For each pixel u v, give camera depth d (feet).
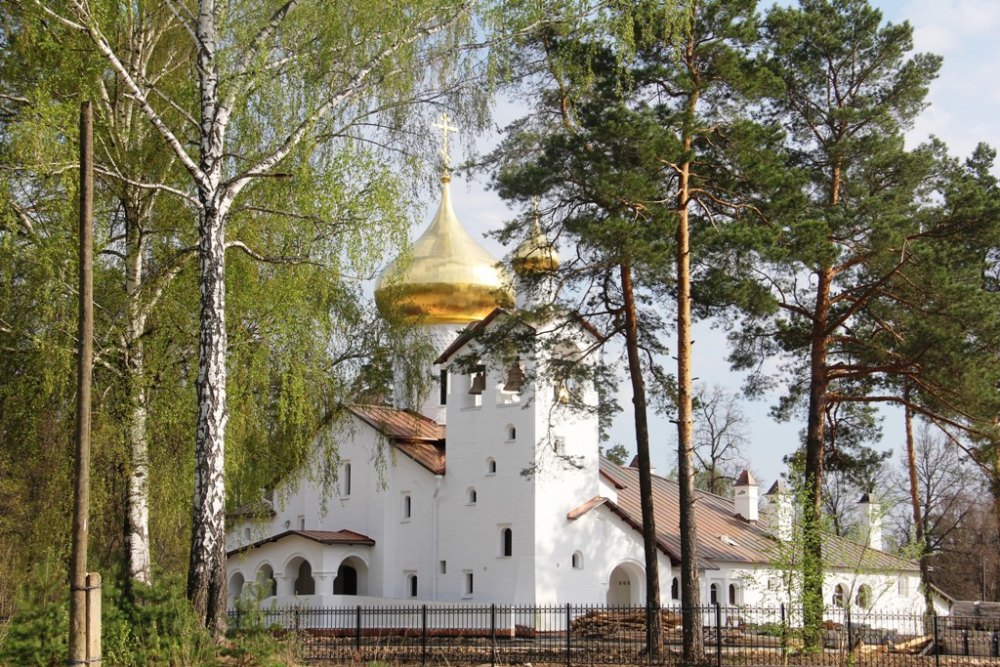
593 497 142.41
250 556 152.76
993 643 108.47
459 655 94.22
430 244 161.17
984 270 129.29
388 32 71.31
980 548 251.80
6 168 67.87
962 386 108.99
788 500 86.94
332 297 85.87
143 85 76.28
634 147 97.04
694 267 102.83
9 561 81.10
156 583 64.03
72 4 65.51
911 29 117.39
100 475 74.54
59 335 71.82
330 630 119.65
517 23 74.59
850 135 116.98
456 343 145.89
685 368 99.04
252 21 74.23
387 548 149.18
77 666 47.57
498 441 142.00
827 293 116.78
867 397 116.88
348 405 103.14
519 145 102.53
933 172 118.52
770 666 89.56
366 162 72.95
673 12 78.89
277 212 72.79
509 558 137.39
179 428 76.07
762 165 99.19
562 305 105.09
